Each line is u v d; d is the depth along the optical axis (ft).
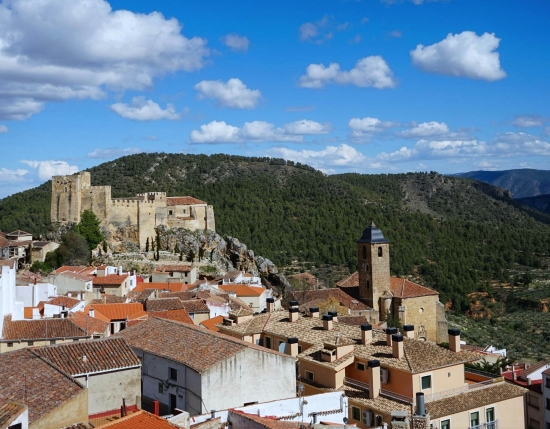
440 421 167.22
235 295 424.87
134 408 152.15
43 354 154.30
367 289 413.59
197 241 594.24
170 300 328.08
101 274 426.10
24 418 117.80
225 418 138.00
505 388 189.88
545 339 515.50
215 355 162.71
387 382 178.81
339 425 129.08
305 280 618.44
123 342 166.40
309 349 197.67
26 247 529.86
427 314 418.51
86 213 554.05
